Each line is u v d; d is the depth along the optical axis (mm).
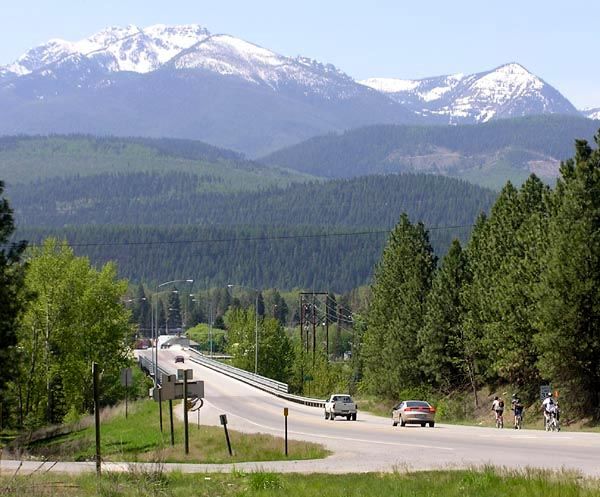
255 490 35281
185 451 53562
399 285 123062
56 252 108938
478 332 100438
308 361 177875
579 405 78000
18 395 99750
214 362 186125
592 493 30109
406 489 33469
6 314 63750
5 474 41062
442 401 104875
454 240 110188
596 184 76938
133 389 130000
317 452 51125
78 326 106500
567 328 75312
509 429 73875
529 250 87125
